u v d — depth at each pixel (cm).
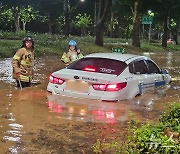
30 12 6025
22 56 971
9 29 6359
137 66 906
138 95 855
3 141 516
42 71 1359
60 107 727
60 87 818
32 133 558
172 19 5338
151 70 979
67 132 568
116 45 3328
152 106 765
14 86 977
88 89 784
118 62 860
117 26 6894
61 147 499
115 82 778
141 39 6059
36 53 2102
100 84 777
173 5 4766
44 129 580
